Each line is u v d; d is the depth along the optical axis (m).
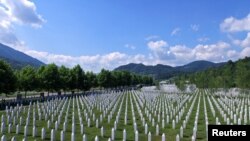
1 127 25.16
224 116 33.28
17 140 22.28
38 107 36.50
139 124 30.77
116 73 136.25
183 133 26.19
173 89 102.62
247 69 68.50
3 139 18.56
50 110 36.19
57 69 72.00
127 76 145.75
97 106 44.44
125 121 31.03
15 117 29.11
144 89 102.62
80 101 48.31
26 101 49.41
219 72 97.19
